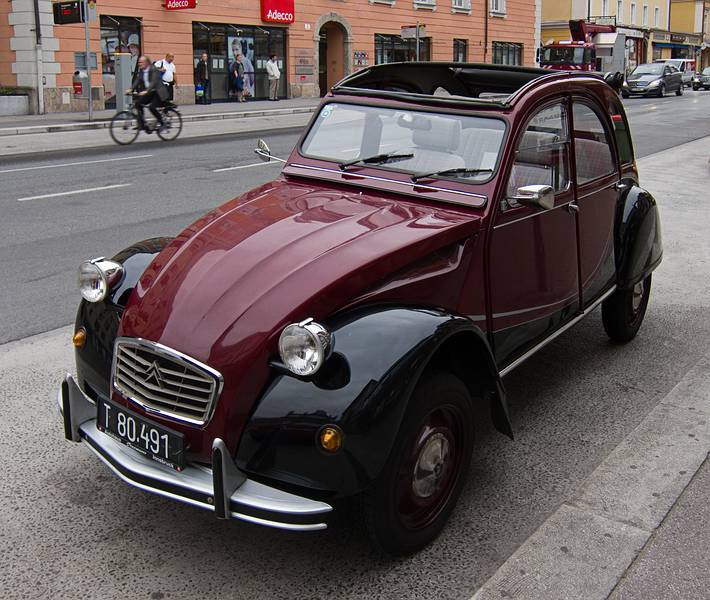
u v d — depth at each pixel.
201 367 2.96
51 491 3.74
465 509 3.64
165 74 25.09
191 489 2.94
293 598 3.03
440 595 3.06
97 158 15.16
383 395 2.88
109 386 3.39
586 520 3.54
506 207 3.82
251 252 3.37
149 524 3.49
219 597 3.03
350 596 3.04
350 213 3.74
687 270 7.69
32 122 21.12
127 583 3.10
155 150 16.44
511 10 44.53
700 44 76.69
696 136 19.70
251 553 3.30
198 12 27.75
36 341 5.58
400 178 4.04
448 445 3.35
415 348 2.99
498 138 3.86
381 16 35.78
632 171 5.48
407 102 4.21
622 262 5.23
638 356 5.55
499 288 3.87
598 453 4.19
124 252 3.94
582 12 57.09
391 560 3.26
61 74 24.20
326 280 3.10
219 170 13.56
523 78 4.97
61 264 7.54
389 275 3.29
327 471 2.86
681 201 10.96
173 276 3.36
